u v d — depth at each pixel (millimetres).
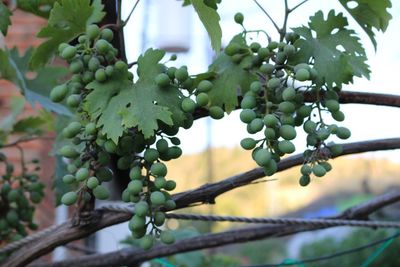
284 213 9695
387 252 4125
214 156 6746
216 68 1143
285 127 1054
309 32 1112
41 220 2537
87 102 1061
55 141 1425
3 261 1250
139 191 1059
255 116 1068
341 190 9789
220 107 1129
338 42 1123
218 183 1211
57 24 1117
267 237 1422
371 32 1192
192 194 1202
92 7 1112
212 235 1420
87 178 1085
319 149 1083
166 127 1068
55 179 1403
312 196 10148
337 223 1417
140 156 1080
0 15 1214
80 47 1081
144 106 1052
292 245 7555
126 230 2537
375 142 1209
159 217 1071
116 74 1075
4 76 1356
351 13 1181
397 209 4254
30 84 1397
